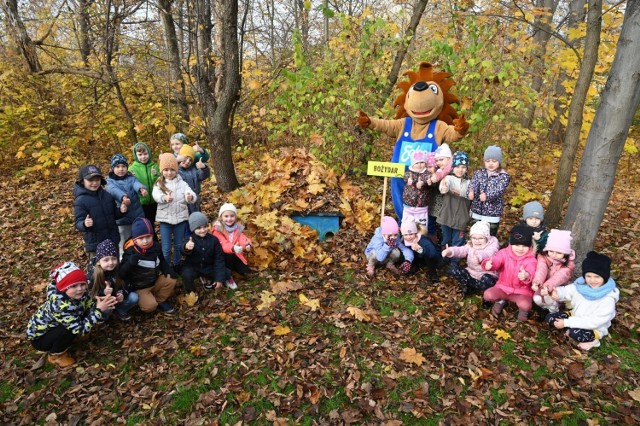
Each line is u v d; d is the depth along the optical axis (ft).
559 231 11.89
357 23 21.24
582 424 8.86
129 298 12.00
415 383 10.09
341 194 18.79
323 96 20.83
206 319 12.52
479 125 18.69
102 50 26.55
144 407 9.46
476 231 13.01
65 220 19.94
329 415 9.21
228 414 9.29
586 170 12.55
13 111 28.32
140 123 27.04
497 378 10.16
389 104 20.38
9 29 26.45
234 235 14.44
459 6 21.15
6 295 14.06
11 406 9.53
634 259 15.48
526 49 19.51
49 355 10.73
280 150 26.30
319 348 11.24
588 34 15.06
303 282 14.44
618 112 11.64
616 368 10.36
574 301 11.29
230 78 20.35
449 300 13.43
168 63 27.89
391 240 14.05
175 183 14.65
